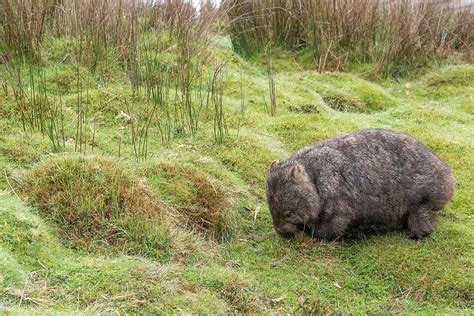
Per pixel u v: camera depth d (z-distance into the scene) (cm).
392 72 962
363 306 476
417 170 544
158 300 437
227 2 978
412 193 542
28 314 382
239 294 464
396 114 820
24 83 724
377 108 858
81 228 503
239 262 514
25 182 530
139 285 444
